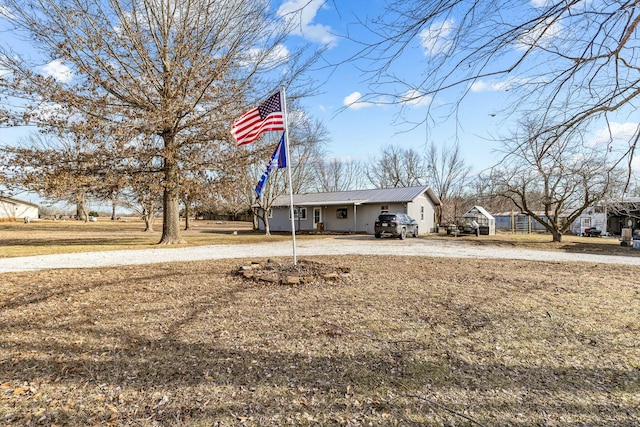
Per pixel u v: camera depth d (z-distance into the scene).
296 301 5.31
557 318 4.50
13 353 3.46
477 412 2.45
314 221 28.64
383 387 2.80
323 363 3.23
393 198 24.50
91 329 4.15
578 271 8.06
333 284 6.42
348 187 44.38
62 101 11.96
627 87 2.51
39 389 2.78
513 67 2.50
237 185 15.37
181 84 13.49
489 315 4.63
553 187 15.67
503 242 17.16
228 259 9.95
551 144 2.89
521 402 2.57
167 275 7.27
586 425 2.30
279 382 2.89
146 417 2.41
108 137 12.70
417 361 3.27
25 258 10.28
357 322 4.35
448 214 35.09
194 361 3.29
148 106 12.99
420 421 2.36
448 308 4.94
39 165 12.64
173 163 13.82
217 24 13.74
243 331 4.06
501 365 3.19
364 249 13.48
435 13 2.29
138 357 3.38
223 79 13.74
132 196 18.83
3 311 4.84
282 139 7.46
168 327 4.21
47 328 4.18
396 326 4.21
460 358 3.34
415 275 7.36
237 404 2.57
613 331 4.04
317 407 2.53
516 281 6.80
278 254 11.48
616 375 2.98
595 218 26.12
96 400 2.62
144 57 12.98
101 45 12.20
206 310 4.88
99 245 14.80
